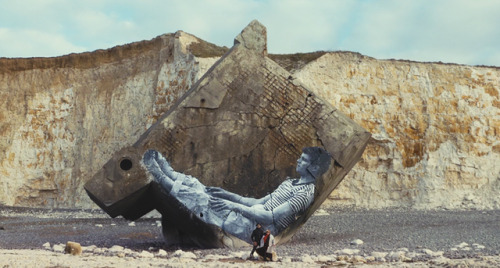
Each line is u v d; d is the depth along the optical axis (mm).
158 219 26516
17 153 39625
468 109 34719
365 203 32688
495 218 24469
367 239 17562
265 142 16672
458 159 33844
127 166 15844
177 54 33156
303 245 16062
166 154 16391
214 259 13523
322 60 33594
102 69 38844
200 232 15773
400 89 34406
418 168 33562
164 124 16594
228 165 16516
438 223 22391
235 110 16891
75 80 39844
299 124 16750
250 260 13383
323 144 16531
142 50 37250
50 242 18125
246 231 15609
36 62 41188
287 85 17125
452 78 35125
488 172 34000
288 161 16516
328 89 33094
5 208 35250
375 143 33500
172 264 12062
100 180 15594
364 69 34188
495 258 12766
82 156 37500
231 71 17234
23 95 40781
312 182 16141
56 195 38250
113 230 22031
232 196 16094
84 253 14602
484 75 35500
